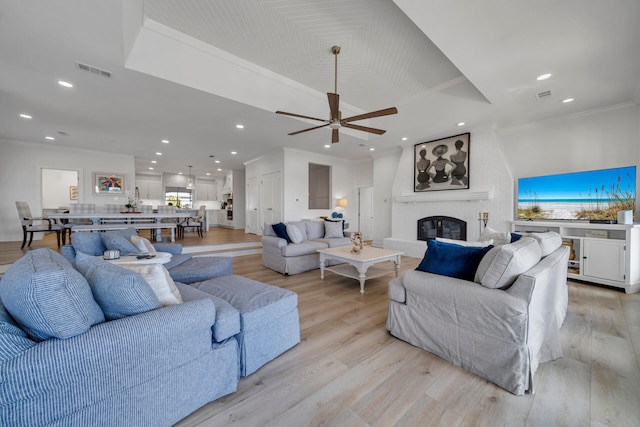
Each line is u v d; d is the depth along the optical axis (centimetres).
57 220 609
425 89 406
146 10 258
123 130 492
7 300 102
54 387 93
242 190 1049
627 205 345
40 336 99
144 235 750
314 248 430
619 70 291
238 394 147
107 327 106
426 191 557
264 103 375
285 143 598
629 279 315
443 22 216
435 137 540
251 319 163
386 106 464
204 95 336
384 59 330
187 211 722
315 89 418
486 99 372
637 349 191
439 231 537
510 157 477
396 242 586
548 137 436
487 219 464
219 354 143
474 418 129
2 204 571
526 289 150
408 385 154
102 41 240
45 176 880
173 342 123
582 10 204
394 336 213
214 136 535
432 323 187
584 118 402
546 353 175
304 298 304
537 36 235
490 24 220
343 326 232
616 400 140
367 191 836
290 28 278
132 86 315
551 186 407
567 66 282
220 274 279
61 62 270
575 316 249
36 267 104
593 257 343
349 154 727
